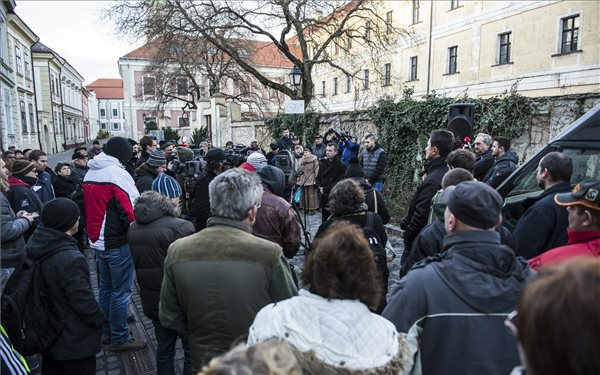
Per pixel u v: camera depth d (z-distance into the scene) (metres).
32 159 6.34
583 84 19.03
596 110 3.29
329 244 1.46
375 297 1.46
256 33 18.27
